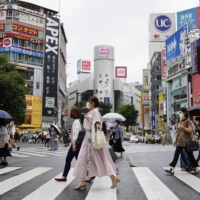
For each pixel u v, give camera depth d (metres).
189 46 46.34
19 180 6.15
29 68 55.66
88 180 6.00
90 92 137.50
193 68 44.72
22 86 31.61
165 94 58.56
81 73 154.88
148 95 81.88
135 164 9.76
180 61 50.03
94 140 4.95
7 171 7.67
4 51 53.78
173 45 53.09
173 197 4.52
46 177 6.59
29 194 4.70
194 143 6.97
